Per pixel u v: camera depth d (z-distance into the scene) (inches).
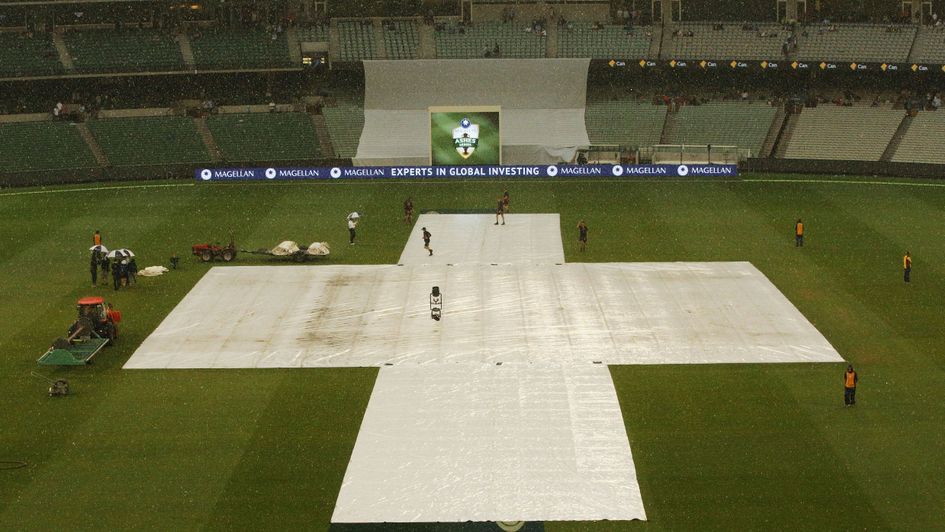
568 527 1657.2
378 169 4288.9
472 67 4726.9
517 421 2025.1
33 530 1663.4
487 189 4074.8
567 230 3427.7
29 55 4707.2
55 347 2313.0
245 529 1658.5
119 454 1911.9
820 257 3080.7
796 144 4456.2
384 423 2025.1
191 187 4168.3
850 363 2287.2
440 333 2502.5
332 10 5088.6
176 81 4901.6
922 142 4362.7
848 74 4904.0
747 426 1993.1
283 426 2018.9
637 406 2087.8
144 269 3002.0
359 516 1692.9
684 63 4736.7
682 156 4421.8
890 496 1729.8
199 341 2468.0
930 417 2017.7
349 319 2608.3
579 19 5103.3
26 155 4340.6
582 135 4611.2
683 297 2736.2
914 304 2659.9
